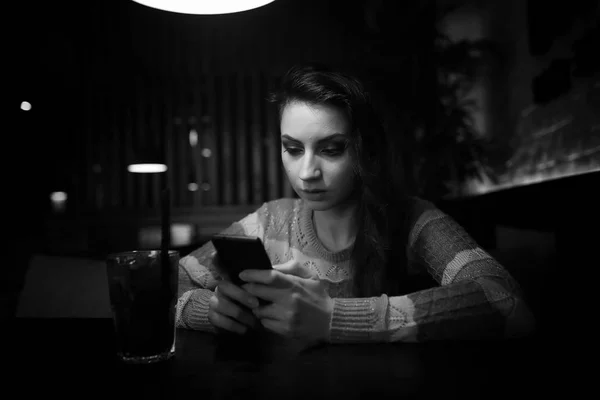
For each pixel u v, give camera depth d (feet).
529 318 2.75
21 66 21.02
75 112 21.89
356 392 1.77
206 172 21.85
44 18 20.97
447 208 9.34
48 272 5.74
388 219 3.68
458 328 2.60
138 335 2.17
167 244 2.19
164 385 1.89
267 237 4.29
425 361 2.20
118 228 21.31
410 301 2.69
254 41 21.25
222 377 1.98
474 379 1.93
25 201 21.77
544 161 9.48
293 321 2.48
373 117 3.41
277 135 21.06
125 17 21.57
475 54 14.02
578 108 7.63
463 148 11.94
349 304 2.63
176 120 21.95
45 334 2.85
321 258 3.95
